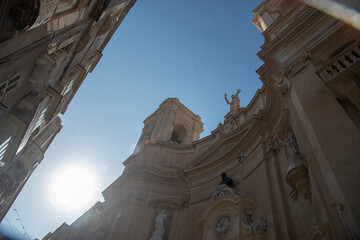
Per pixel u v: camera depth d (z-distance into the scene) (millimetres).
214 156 22469
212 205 17094
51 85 12727
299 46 13250
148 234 19609
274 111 16500
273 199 13891
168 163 26109
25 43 7090
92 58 19625
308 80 10875
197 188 21297
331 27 12078
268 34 17406
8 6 5504
